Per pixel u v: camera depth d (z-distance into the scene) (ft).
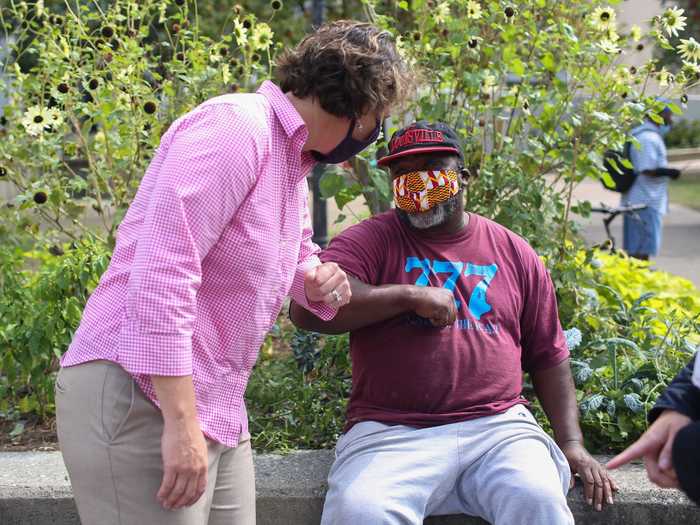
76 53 14.49
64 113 14.38
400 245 10.30
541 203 14.33
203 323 7.28
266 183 7.34
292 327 15.79
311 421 12.28
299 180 7.84
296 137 7.55
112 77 14.56
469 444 9.46
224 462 7.83
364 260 10.17
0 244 14.53
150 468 7.07
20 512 10.49
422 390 9.74
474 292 10.07
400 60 7.97
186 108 14.75
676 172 25.46
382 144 14.15
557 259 14.62
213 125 7.11
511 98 14.47
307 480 10.53
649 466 6.84
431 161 10.02
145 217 6.95
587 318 13.85
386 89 7.80
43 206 14.67
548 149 14.73
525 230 14.20
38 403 13.03
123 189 14.94
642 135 25.14
